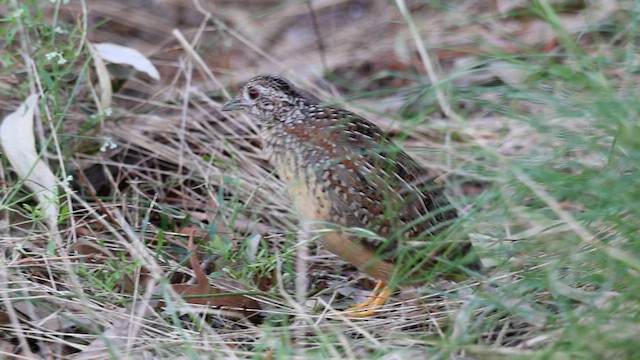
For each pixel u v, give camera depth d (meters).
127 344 8.85
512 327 9.05
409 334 9.15
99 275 10.17
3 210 11.03
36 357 9.10
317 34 14.52
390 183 9.91
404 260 9.73
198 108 13.31
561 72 9.63
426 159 12.27
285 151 10.27
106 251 10.26
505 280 9.56
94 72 12.96
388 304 10.04
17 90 12.38
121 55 12.88
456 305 9.48
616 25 10.88
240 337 9.42
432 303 9.74
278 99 10.35
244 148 13.04
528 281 8.80
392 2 15.14
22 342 8.84
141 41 15.38
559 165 10.33
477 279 9.42
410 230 9.87
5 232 10.79
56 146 11.27
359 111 13.39
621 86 10.72
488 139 12.02
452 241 8.95
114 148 12.41
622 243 8.91
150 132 12.97
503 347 8.66
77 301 9.55
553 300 9.17
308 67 14.78
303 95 10.49
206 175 12.27
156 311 9.75
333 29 15.71
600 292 8.37
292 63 14.90
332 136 10.07
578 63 9.90
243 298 9.93
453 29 14.61
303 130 10.17
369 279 10.92
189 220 11.30
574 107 10.33
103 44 13.09
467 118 12.23
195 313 9.37
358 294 10.71
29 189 11.52
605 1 11.91
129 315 9.30
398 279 9.33
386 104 13.52
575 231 8.80
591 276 8.62
